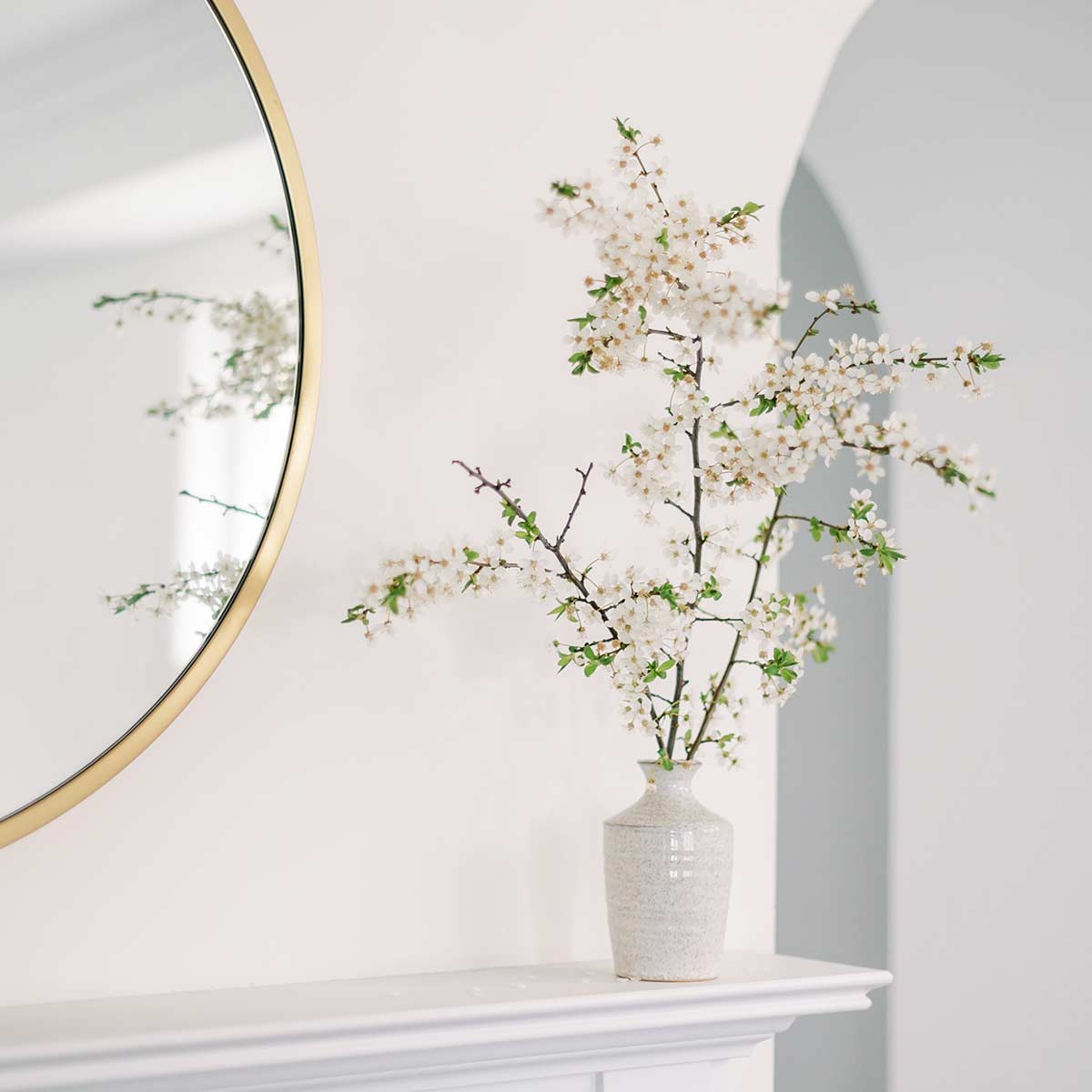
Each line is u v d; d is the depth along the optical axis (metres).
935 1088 2.56
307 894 1.27
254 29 1.29
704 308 1.14
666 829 1.24
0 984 1.13
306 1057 1.04
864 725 2.63
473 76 1.41
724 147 1.57
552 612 1.22
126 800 1.19
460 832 1.35
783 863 2.78
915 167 2.53
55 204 1.16
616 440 1.48
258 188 1.25
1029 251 2.64
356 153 1.34
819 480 2.72
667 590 1.22
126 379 1.18
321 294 1.29
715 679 1.42
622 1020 1.18
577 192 1.19
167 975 1.19
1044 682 2.70
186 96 1.22
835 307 1.23
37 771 1.12
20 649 1.12
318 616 1.29
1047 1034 2.64
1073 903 2.69
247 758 1.25
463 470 1.38
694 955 1.24
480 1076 1.19
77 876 1.16
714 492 1.24
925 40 2.31
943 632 2.62
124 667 1.16
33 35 1.16
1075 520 2.71
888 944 2.55
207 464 1.21
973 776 2.63
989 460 2.64
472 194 1.41
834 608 2.70
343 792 1.29
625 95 1.51
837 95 2.40
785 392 1.22
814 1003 1.29
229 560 1.22
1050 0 2.28
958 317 2.65
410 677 1.34
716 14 1.57
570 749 1.42
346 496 1.31
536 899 1.39
